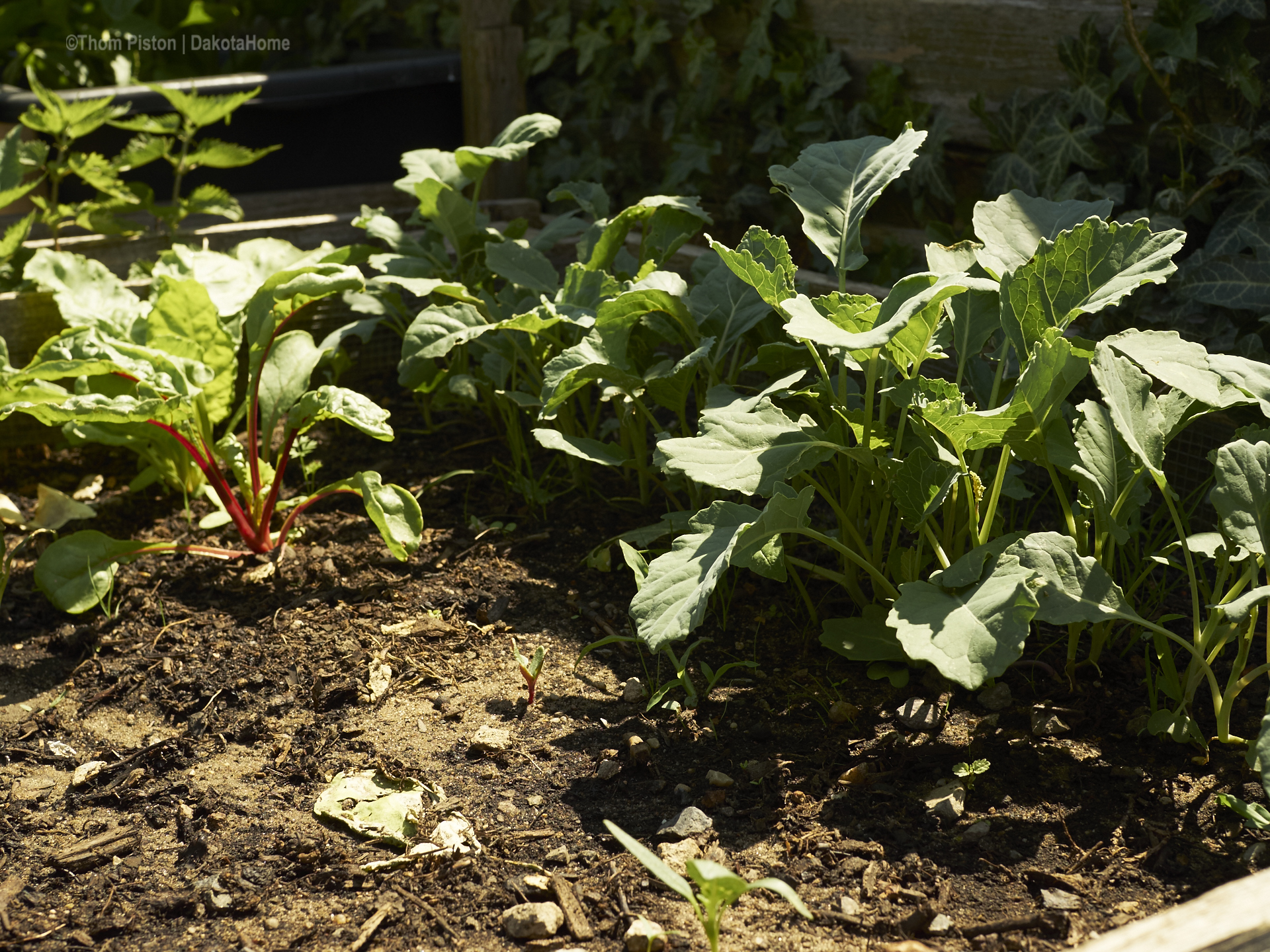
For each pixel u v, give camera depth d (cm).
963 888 174
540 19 456
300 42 569
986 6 322
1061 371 201
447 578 275
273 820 197
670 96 428
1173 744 204
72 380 292
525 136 322
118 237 375
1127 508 208
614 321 261
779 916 170
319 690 233
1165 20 277
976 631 180
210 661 244
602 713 224
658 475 313
